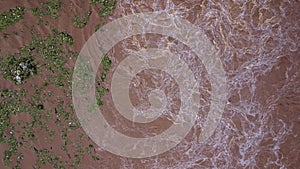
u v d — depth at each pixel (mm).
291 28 6258
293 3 6258
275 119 6227
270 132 6219
